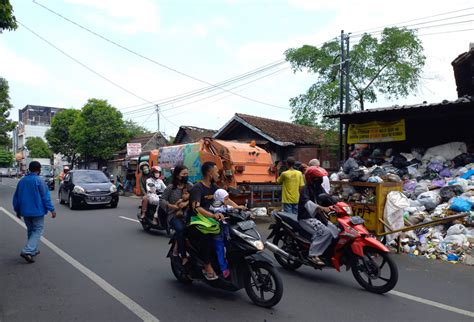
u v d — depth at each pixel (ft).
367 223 23.77
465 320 13.37
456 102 31.89
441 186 30.96
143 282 17.12
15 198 20.56
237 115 66.39
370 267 16.40
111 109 100.27
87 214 40.63
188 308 14.14
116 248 24.02
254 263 14.48
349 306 14.55
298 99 63.05
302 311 13.97
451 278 18.43
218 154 37.99
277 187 38.60
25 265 19.85
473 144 36.04
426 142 39.47
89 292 15.74
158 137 106.32
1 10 31.96
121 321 12.92
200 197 15.30
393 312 13.99
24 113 266.36
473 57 40.16
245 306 14.40
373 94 60.34
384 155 40.40
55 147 119.44
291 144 60.70
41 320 12.93
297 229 18.70
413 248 23.88
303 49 60.44
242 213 14.75
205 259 14.97
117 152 101.71
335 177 32.01
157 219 28.43
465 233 24.08
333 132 59.26
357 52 58.39
